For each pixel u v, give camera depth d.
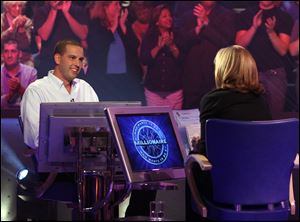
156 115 3.54
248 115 3.34
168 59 7.40
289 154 3.21
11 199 6.84
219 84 3.46
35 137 4.16
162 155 3.46
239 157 3.12
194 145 4.21
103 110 3.58
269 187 3.18
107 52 7.38
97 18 7.34
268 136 3.12
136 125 3.40
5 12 7.25
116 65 7.39
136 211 4.24
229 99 3.34
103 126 3.52
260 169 3.15
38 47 7.28
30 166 7.02
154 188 3.53
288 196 3.30
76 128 3.49
